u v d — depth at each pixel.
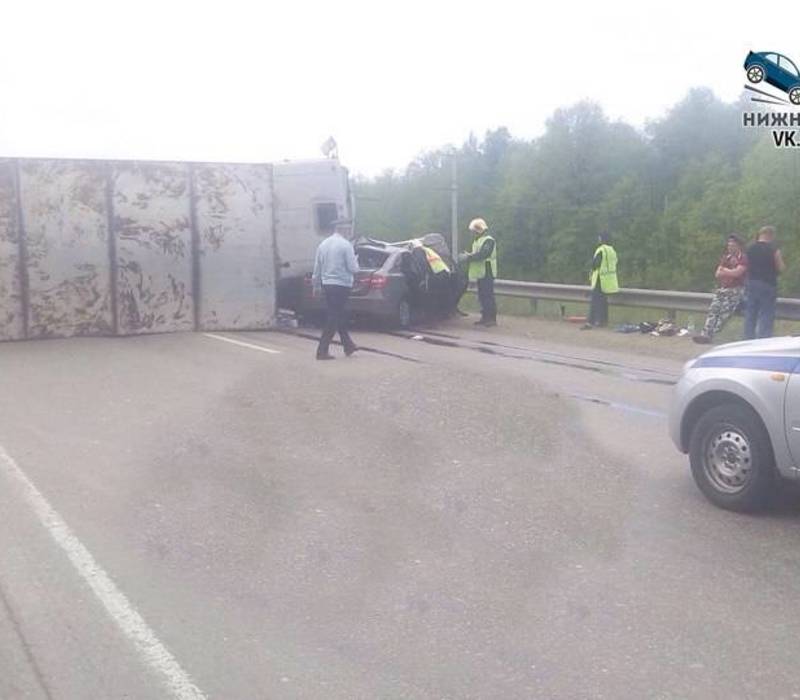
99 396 10.82
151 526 6.38
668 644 4.70
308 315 18.08
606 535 6.20
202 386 11.29
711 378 6.84
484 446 8.07
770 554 5.93
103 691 4.23
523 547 5.99
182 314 16.42
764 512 6.75
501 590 5.34
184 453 8.14
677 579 5.51
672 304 16.95
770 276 13.98
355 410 8.97
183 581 5.46
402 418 8.70
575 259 63.12
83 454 8.23
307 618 4.99
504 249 66.69
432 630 4.85
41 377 12.12
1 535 6.21
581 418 9.29
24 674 4.39
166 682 4.31
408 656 4.57
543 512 6.63
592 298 17.83
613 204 62.62
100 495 7.07
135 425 9.30
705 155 61.41
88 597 5.23
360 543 6.05
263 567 5.67
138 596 5.25
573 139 66.00
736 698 4.19
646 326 16.86
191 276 16.42
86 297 15.70
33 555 5.85
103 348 14.70
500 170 70.88
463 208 67.88
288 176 17.86
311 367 12.05
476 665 4.49
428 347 15.18
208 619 4.97
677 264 58.19
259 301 17.00
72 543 6.05
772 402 6.46
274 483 7.30
